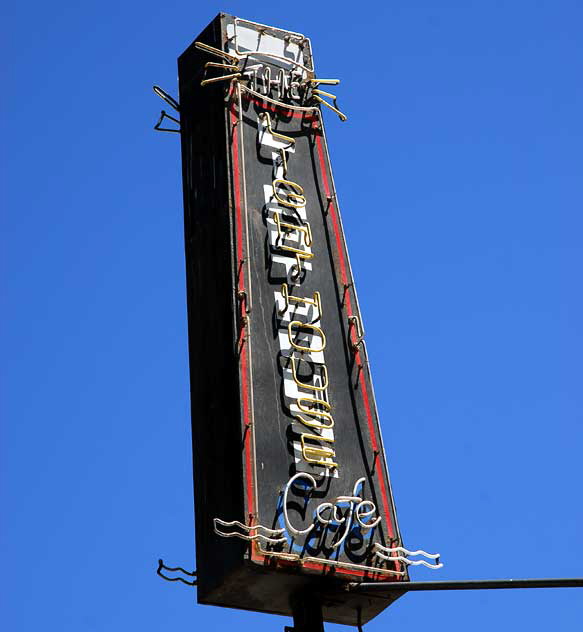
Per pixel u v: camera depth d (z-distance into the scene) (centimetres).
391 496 3092
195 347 3238
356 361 3259
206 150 3494
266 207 3378
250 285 3225
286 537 2891
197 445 3109
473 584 2723
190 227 3431
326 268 3369
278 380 3120
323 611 3002
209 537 2966
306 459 3033
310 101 3634
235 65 3572
